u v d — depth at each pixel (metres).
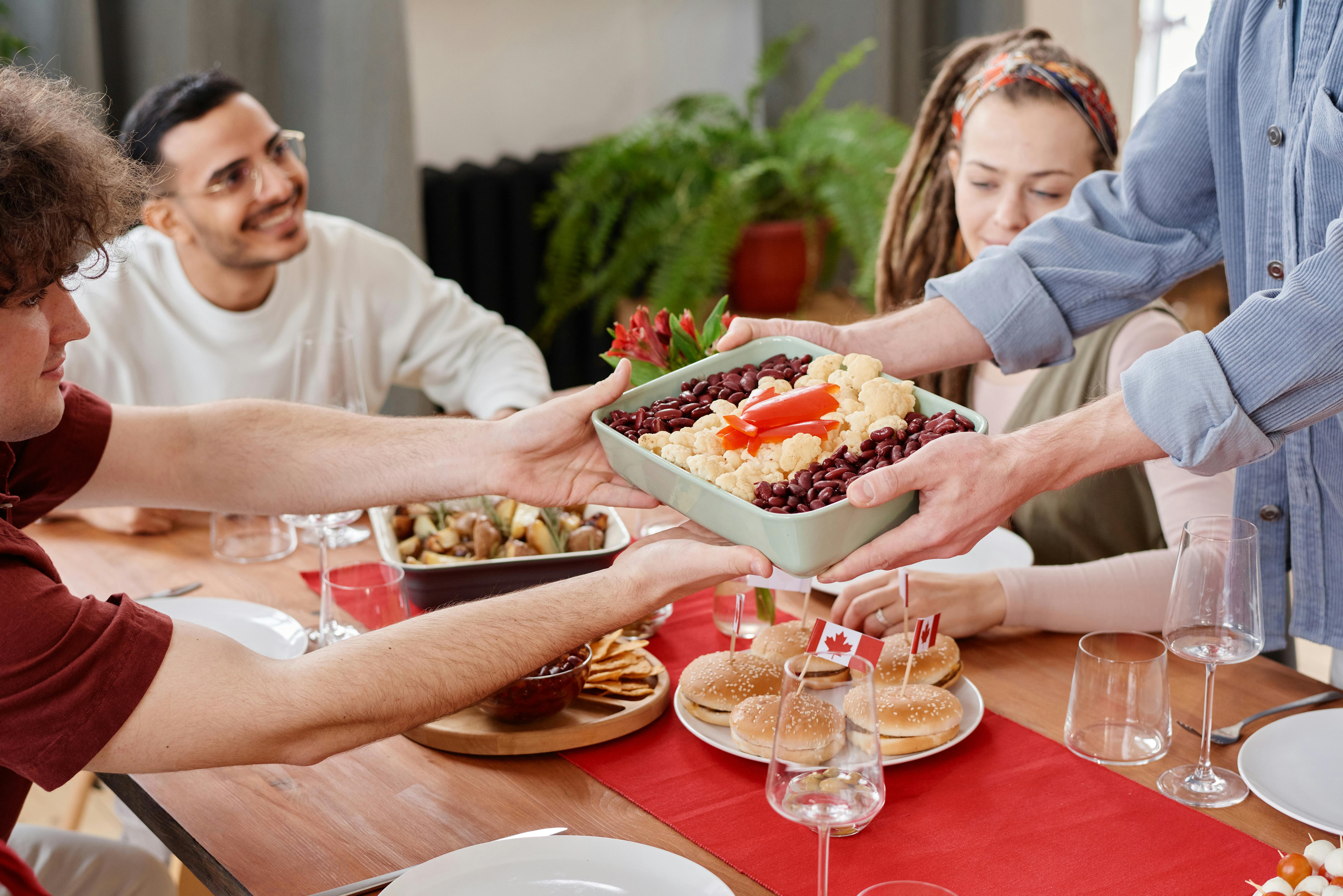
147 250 2.06
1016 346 1.38
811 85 3.94
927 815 1.05
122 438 1.31
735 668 1.21
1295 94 1.21
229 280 2.07
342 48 2.87
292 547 1.65
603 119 4.10
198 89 1.90
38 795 2.37
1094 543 1.70
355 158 2.94
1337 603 1.33
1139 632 1.36
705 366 1.25
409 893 0.93
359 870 1.00
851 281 3.94
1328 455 1.27
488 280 3.54
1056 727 1.18
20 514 1.30
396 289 2.27
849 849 1.00
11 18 2.53
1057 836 1.01
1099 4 3.71
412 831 1.05
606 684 1.24
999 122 1.73
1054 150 1.72
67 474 1.29
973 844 1.00
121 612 0.97
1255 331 1.06
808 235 3.57
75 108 1.08
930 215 1.96
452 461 1.32
